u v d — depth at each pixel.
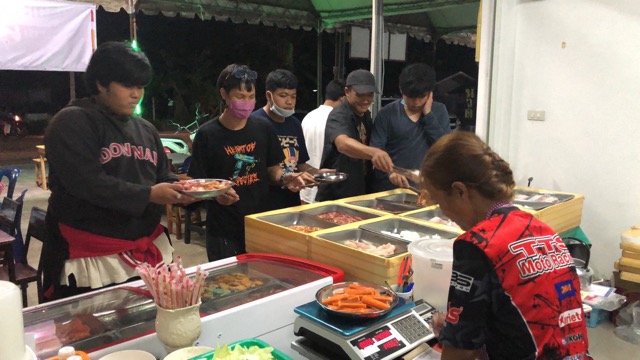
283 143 2.95
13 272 3.00
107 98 1.78
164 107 9.27
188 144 7.45
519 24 3.47
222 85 2.39
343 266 1.87
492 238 1.06
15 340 0.97
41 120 15.35
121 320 1.45
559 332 1.06
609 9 3.05
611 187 3.17
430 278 1.56
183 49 8.91
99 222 1.80
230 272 1.84
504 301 1.04
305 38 8.42
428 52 5.88
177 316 1.26
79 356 1.15
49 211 1.85
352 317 1.38
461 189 1.11
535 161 3.51
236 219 2.49
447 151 1.12
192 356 1.22
